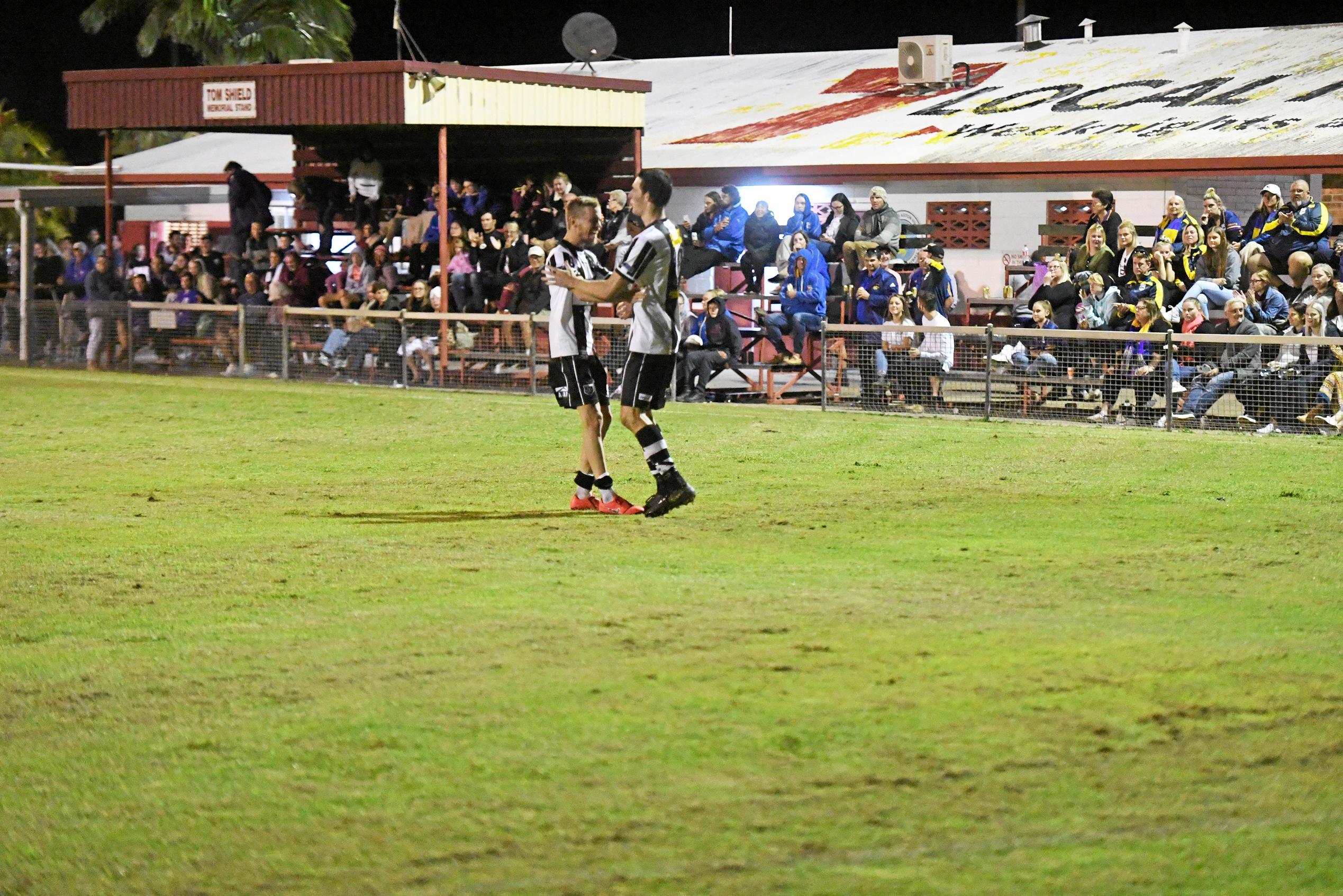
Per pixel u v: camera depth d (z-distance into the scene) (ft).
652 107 100.42
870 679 21.12
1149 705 19.93
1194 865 15.29
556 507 36.70
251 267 76.38
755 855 15.55
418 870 15.34
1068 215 77.30
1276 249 55.93
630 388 34.37
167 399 61.57
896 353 55.47
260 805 16.99
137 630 24.39
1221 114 78.33
